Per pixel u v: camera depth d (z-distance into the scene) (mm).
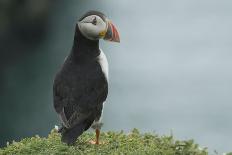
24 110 27781
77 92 7949
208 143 24719
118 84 31422
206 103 29000
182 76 32906
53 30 41844
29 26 40781
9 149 8461
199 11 46562
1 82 31266
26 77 32750
